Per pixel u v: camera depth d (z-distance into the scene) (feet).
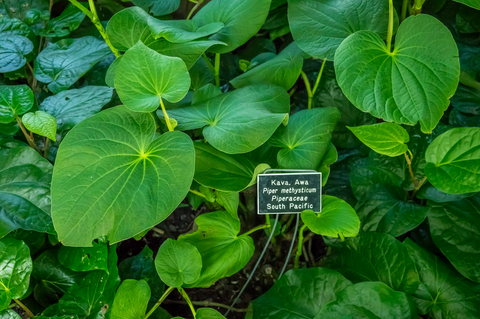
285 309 3.61
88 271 3.74
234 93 3.77
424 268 3.74
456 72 3.26
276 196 3.44
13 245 3.38
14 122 3.84
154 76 2.89
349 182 4.51
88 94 3.89
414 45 3.33
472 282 3.62
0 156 3.55
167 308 4.09
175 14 5.67
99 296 3.46
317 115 3.79
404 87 3.27
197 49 3.44
